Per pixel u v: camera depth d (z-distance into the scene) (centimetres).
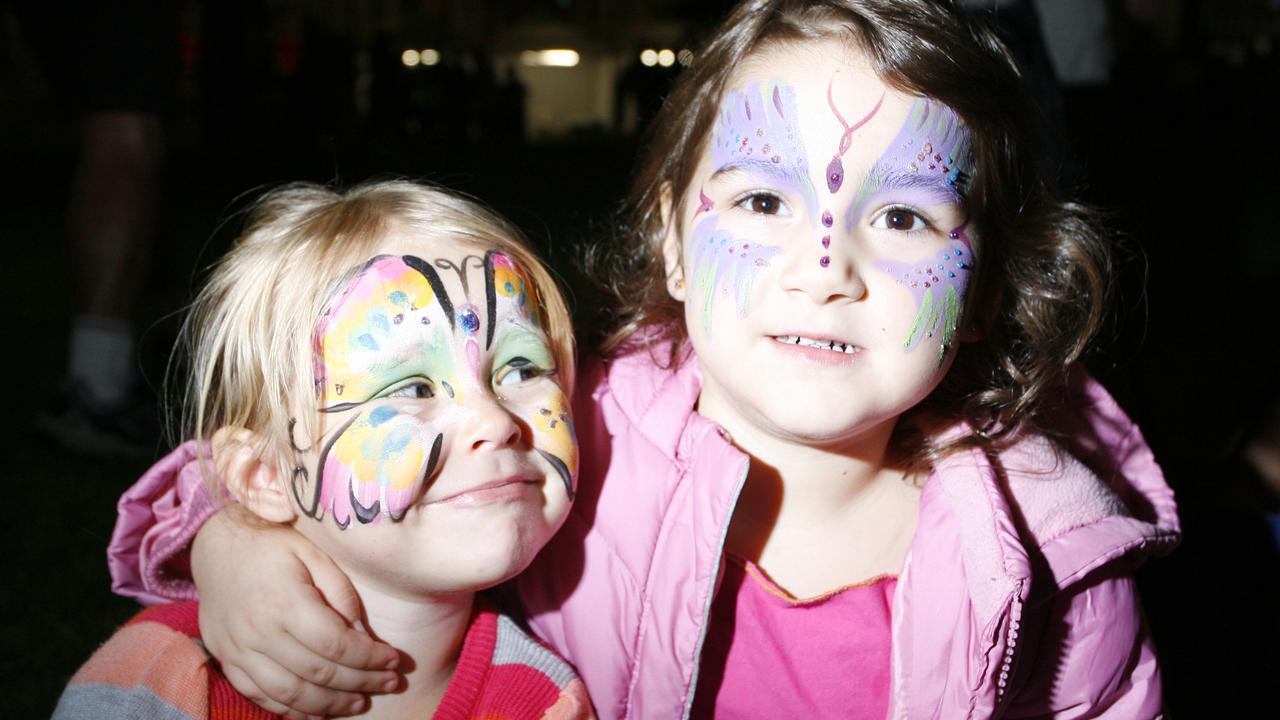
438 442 130
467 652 148
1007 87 156
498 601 163
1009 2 221
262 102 1174
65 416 348
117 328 352
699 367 166
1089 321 177
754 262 143
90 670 138
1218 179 532
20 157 1356
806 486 158
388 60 1502
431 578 133
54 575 262
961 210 146
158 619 145
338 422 132
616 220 205
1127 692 157
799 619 157
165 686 135
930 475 159
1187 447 330
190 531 151
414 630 142
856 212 141
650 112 206
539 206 918
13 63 2028
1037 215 169
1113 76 362
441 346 134
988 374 171
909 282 141
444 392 134
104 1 336
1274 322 495
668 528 154
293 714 138
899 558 162
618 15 2889
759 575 157
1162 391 391
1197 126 523
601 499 157
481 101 1881
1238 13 1362
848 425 141
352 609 140
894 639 151
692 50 196
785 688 158
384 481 129
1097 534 151
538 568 160
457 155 1420
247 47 1159
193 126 1309
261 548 142
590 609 154
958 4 164
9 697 211
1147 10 432
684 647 149
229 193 959
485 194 1017
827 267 137
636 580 153
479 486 132
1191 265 527
